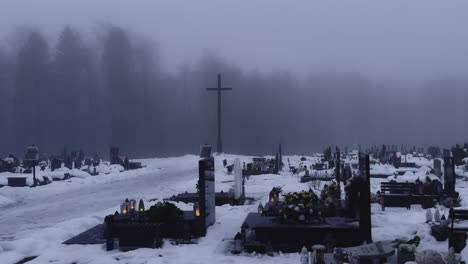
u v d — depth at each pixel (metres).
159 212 16.53
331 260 11.99
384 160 59.28
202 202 16.91
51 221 22.70
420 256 10.30
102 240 16.52
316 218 15.67
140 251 14.48
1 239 18.00
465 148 48.97
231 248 14.84
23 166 56.38
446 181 24.41
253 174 49.44
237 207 24.52
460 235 12.94
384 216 19.42
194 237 16.64
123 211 17.58
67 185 41.47
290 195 17.23
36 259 13.92
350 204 17.20
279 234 14.83
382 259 11.57
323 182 37.66
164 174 53.97
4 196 33.47
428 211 16.84
